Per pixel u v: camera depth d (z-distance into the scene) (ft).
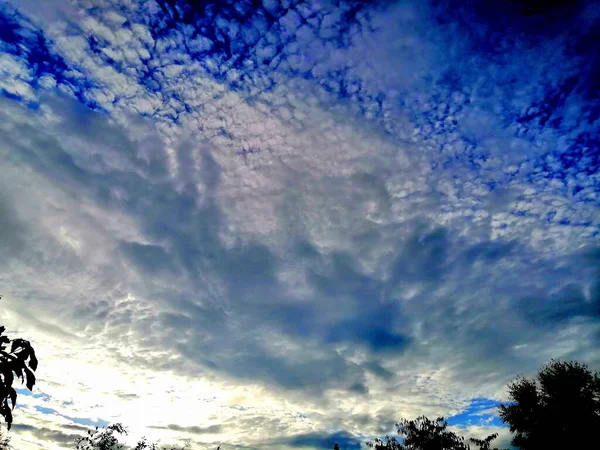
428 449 80.43
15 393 9.66
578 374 68.64
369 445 87.76
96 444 86.94
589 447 63.82
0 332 10.07
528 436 71.41
